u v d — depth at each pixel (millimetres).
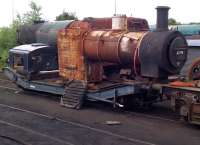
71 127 14734
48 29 24266
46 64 21922
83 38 18531
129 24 19672
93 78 18578
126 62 17078
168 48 15867
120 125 15078
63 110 17859
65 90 18859
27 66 21469
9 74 23406
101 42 17719
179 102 14867
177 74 16438
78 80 18781
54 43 23453
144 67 16312
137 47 16375
